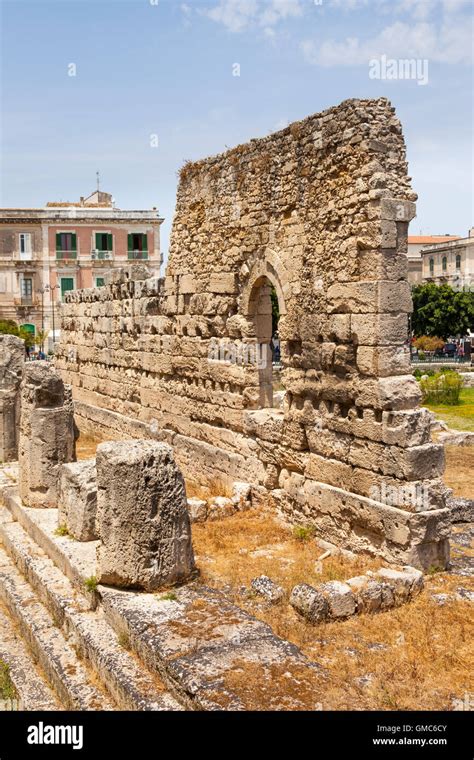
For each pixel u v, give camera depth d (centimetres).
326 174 1288
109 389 2517
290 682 748
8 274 6050
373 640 934
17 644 1087
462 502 1545
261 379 1631
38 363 1470
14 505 1519
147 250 6238
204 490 1723
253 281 1567
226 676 757
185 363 1888
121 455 992
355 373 1240
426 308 6588
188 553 1030
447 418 3031
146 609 930
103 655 882
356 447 1250
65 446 1452
